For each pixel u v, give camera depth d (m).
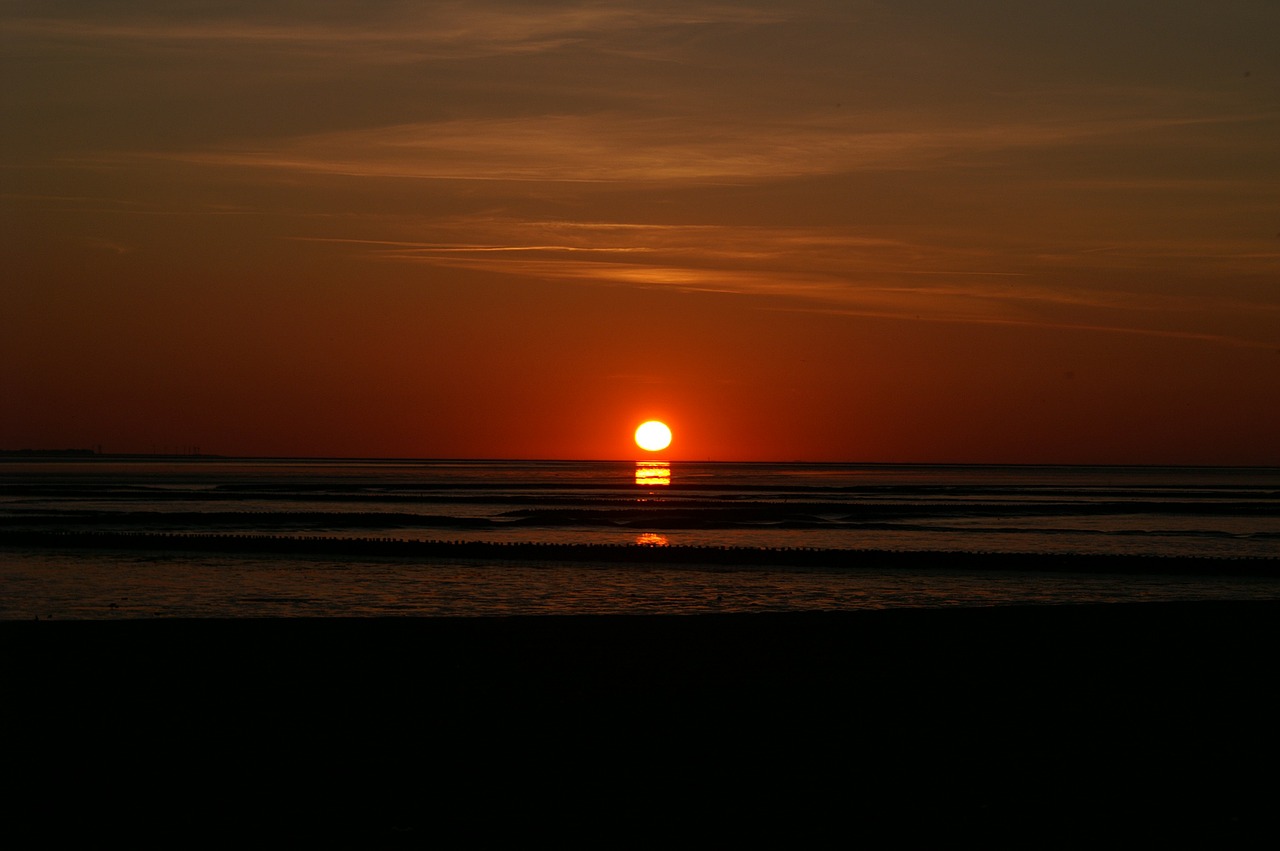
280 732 22.53
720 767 20.47
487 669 28.30
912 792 19.17
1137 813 18.23
